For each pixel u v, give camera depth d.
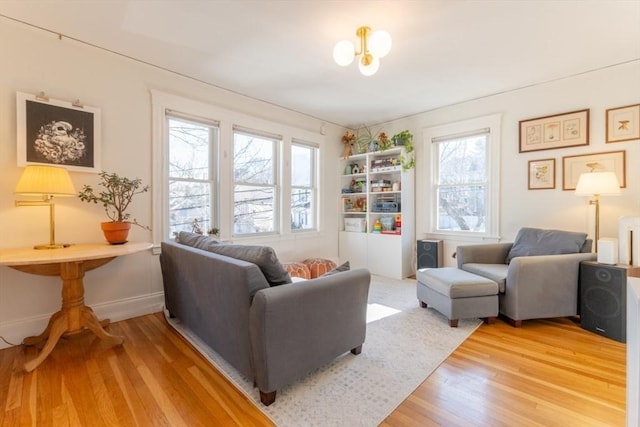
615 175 2.69
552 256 2.61
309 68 2.94
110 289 2.70
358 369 1.90
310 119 4.49
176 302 2.49
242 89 3.46
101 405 1.54
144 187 2.88
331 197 4.86
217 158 3.44
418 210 4.38
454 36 2.38
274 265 1.72
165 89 3.00
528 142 3.39
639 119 2.78
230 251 1.92
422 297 3.00
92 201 2.57
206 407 1.54
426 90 3.50
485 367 1.91
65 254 1.94
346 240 4.86
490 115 3.65
